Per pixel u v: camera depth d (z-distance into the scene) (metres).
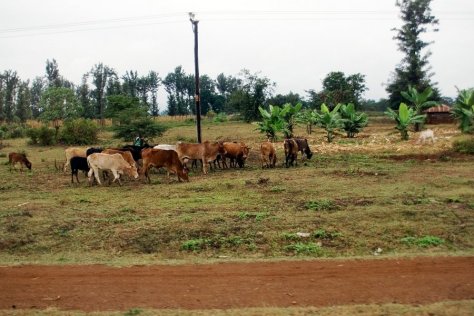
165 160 16.52
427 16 44.78
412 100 32.25
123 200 13.55
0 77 67.12
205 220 10.80
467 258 8.38
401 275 7.64
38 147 33.78
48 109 42.91
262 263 8.34
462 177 15.29
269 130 29.20
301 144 21.08
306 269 8.00
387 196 12.66
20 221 11.09
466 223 10.12
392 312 6.12
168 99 90.81
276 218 10.82
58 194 14.84
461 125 29.38
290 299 6.77
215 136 36.69
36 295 7.12
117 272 8.05
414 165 18.58
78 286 7.45
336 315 6.07
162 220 10.92
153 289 7.26
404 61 46.06
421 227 9.97
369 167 18.34
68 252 9.27
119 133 33.22
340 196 12.93
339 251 8.98
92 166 16.36
